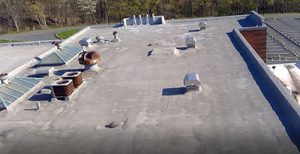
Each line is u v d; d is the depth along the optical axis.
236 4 89.00
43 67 27.17
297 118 14.23
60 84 19.73
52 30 89.25
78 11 98.56
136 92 20.08
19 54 40.69
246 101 17.14
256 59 22.30
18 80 22.28
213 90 19.02
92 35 38.38
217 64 23.44
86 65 24.05
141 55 27.81
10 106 19.48
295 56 42.53
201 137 14.44
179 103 17.91
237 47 26.98
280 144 13.30
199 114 16.42
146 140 14.75
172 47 28.66
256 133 14.22
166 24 40.28
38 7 96.56
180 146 14.01
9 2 96.56
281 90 16.84
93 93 20.56
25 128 17.16
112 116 17.33
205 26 34.91
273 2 84.50
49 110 18.86
